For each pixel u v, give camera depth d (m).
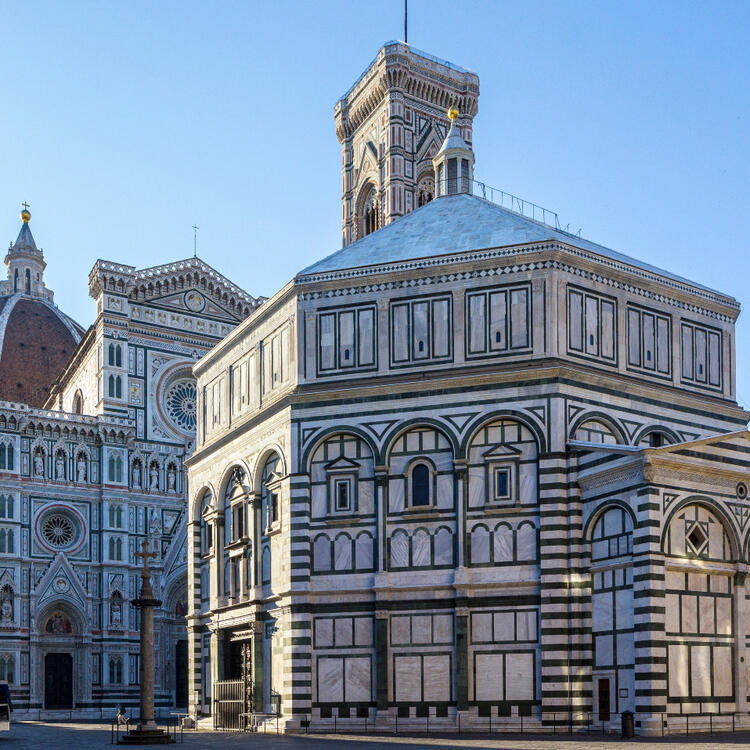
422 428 57.88
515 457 55.69
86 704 116.25
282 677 58.41
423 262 60.09
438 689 54.72
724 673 51.56
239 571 65.62
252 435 65.44
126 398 128.62
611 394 57.97
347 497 58.66
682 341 63.09
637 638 49.62
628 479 51.56
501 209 68.00
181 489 129.38
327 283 61.91
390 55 143.38
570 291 58.25
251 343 68.94
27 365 186.75
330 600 57.69
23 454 120.44
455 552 55.75
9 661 113.62
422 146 144.62
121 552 123.00
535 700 53.09
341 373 60.75
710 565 51.78
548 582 53.56
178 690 124.00
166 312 133.75
